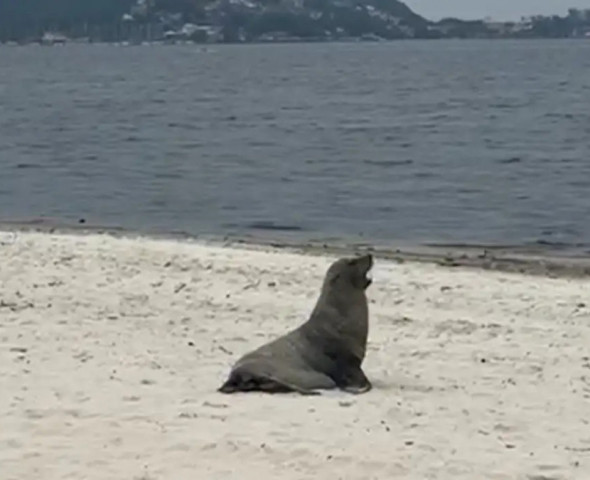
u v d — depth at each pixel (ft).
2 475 67.41
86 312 116.26
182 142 394.11
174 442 73.41
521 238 196.54
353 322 87.15
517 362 98.53
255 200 246.68
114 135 426.10
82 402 83.15
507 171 296.92
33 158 341.00
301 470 68.54
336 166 314.14
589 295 130.62
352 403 83.05
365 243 187.32
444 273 145.18
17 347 100.68
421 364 97.40
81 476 67.26
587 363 98.32
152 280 133.28
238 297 124.88
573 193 254.27
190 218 220.43
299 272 139.74
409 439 74.84
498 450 73.15
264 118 509.35
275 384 85.40
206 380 89.97
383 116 511.81
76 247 156.35
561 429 78.18
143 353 99.50
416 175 290.76
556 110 528.63
